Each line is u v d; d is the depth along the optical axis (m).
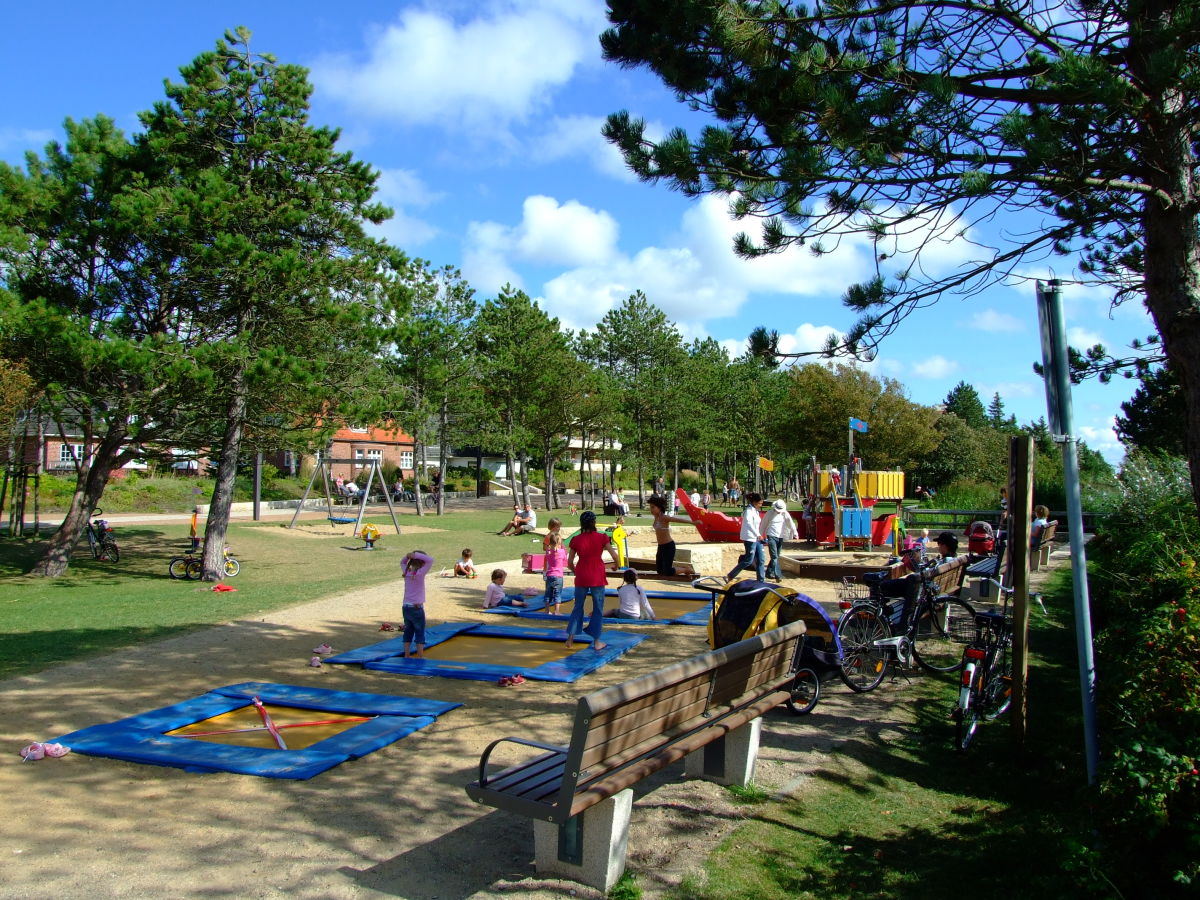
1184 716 4.09
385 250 19.08
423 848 4.59
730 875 4.36
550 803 3.97
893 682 8.86
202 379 15.26
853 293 6.19
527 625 11.59
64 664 9.05
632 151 6.17
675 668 4.66
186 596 14.62
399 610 12.91
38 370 15.99
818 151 5.52
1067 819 4.98
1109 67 4.74
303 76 18.12
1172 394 17.30
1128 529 12.24
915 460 52.03
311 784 5.53
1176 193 5.23
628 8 5.95
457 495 56.97
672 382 50.66
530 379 40.19
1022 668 6.56
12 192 15.82
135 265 16.84
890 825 5.21
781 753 6.46
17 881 4.08
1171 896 3.73
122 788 5.42
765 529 16.98
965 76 5.54
